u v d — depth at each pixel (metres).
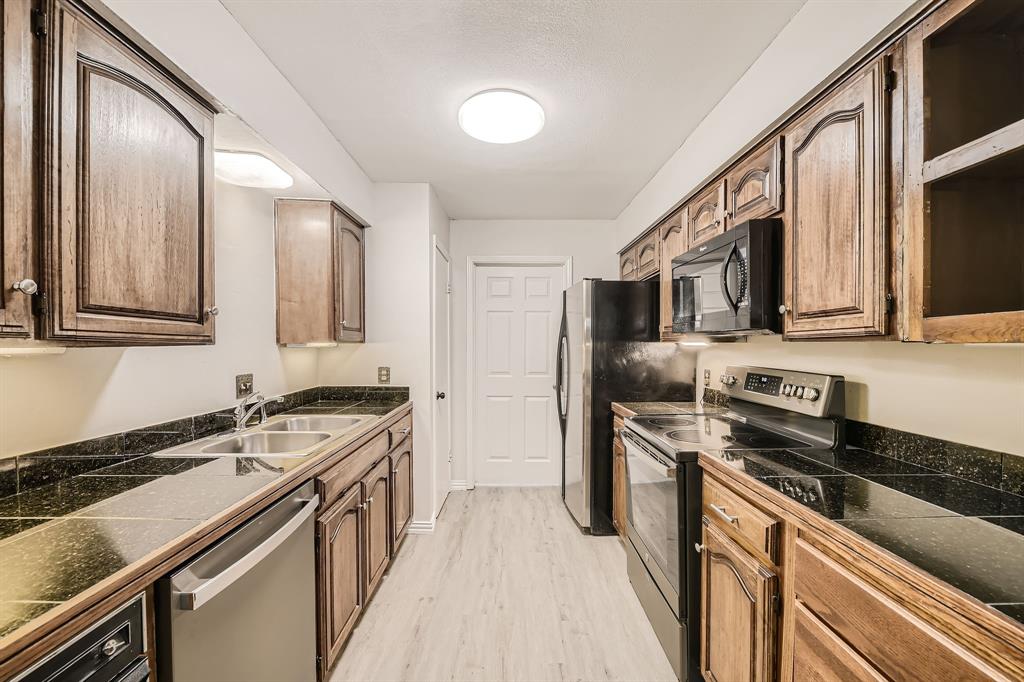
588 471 2.93
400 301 2.93
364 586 1.94
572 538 2.86
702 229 2.19
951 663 0.67
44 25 0.84
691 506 1.60
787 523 1.10
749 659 1.23
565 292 3.45
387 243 2.93
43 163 0.84
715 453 1.56
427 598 2.18
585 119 2.11
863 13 1.15
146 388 1.56
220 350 1.97
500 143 2.31
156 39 1.10
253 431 1.95
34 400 1.19
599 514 2.92
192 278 1.27
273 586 1.21
